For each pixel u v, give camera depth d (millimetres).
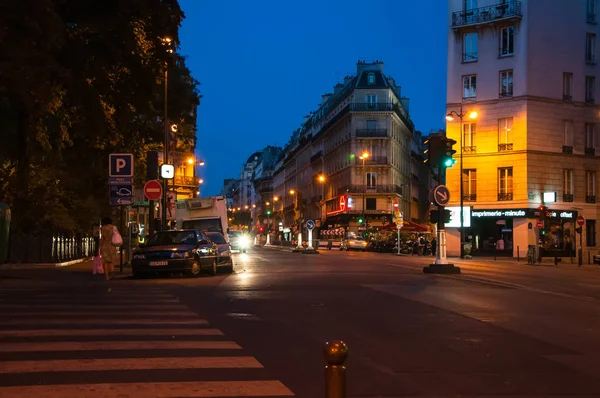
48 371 7094
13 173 28234
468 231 53062
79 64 23281
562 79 51562
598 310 13609
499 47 51562
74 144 31031
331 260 37281
